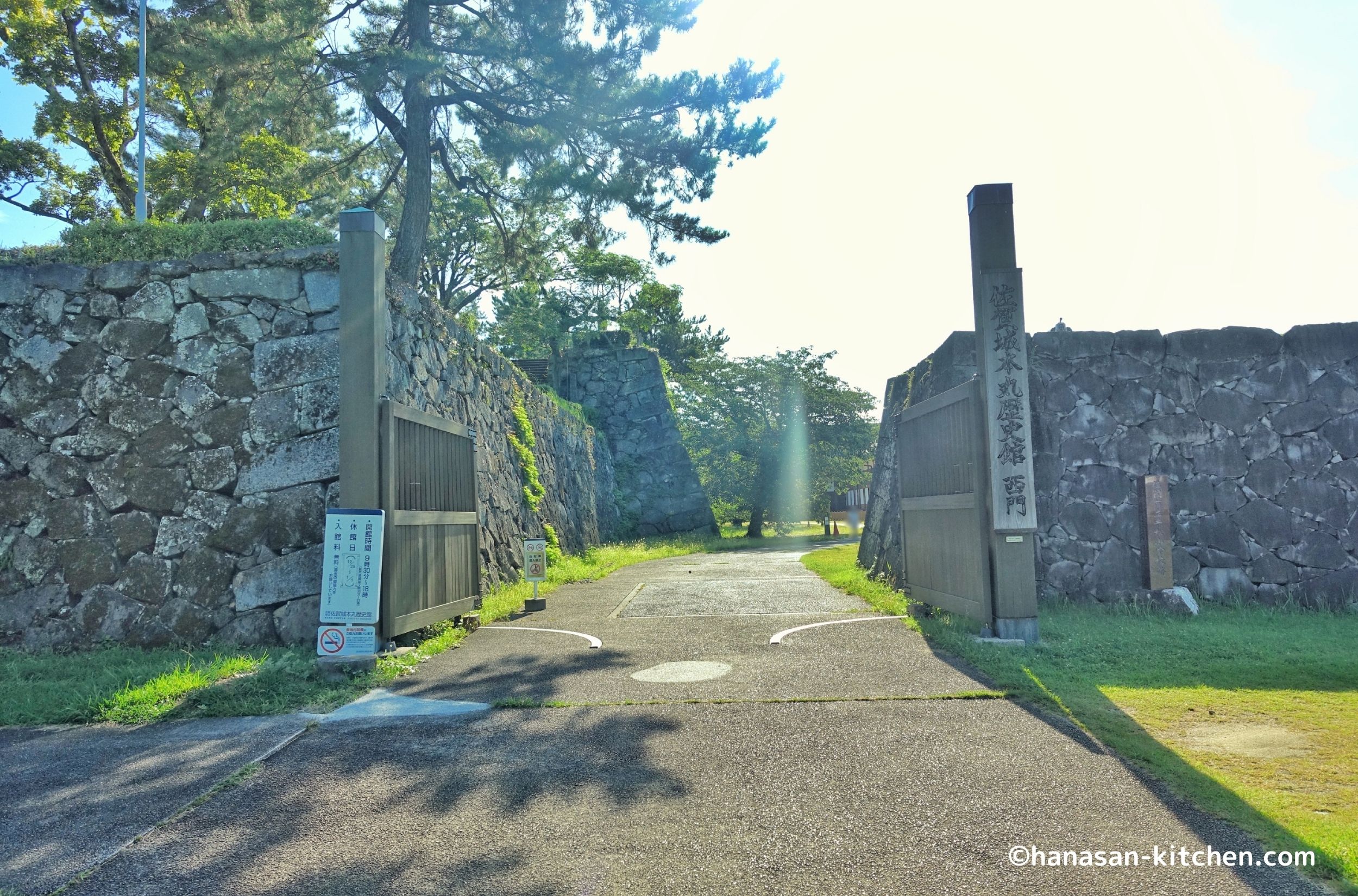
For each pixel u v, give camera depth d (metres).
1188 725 4.91
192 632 8.52
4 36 23.52
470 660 7.61
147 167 24.55
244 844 3.65
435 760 4.70
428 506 8.86
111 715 5.89
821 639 7.98
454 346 12.72
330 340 8.95
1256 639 7.60
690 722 5.28
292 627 8.44
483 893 3.12
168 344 9.09
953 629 8.04
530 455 17.19
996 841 3.43
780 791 4.06
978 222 7.86
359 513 7.20
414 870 3.33
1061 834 3.48
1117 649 7.07
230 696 6.21
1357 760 4.24
